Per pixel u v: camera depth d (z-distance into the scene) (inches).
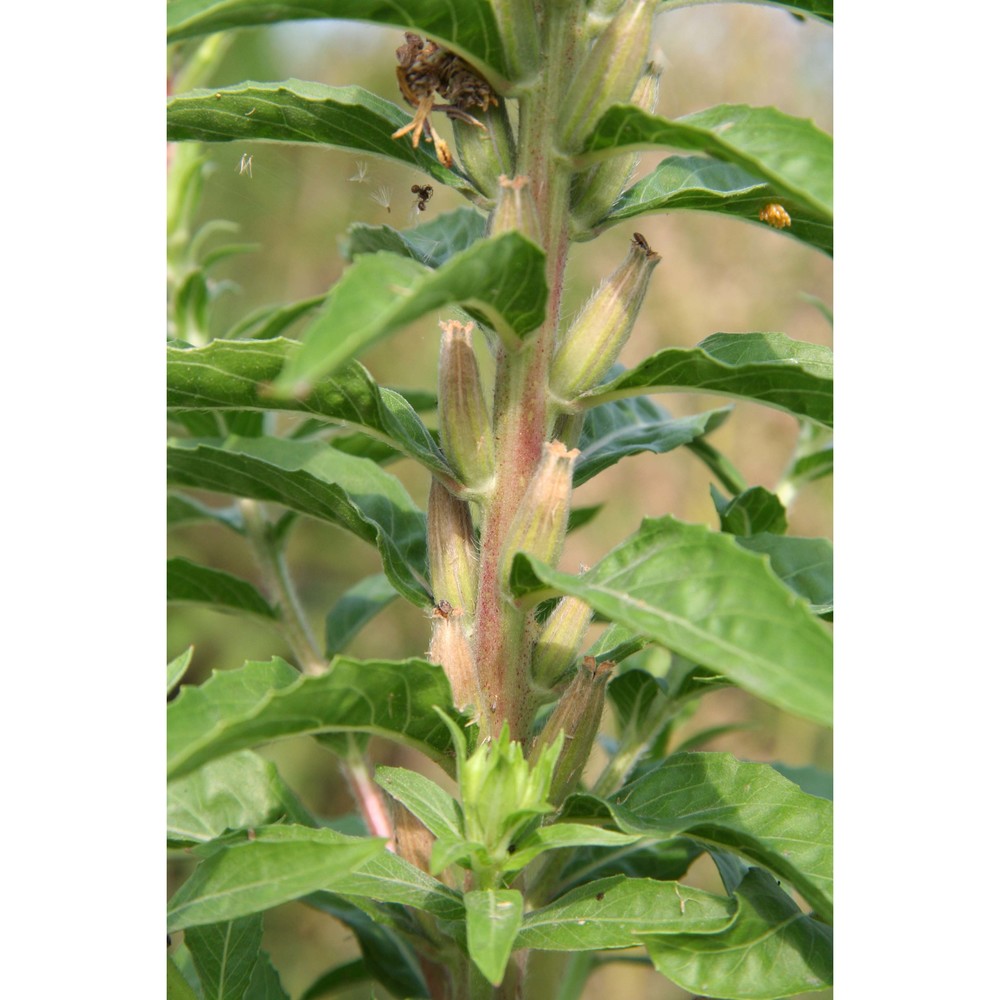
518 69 20.6
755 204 21.2
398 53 21.0
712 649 18.8
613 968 39.6
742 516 24.8
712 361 20.5
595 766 28.4
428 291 18.5
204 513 26.4
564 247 21.1
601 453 23.5
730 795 21.2
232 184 30.9
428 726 20.7
